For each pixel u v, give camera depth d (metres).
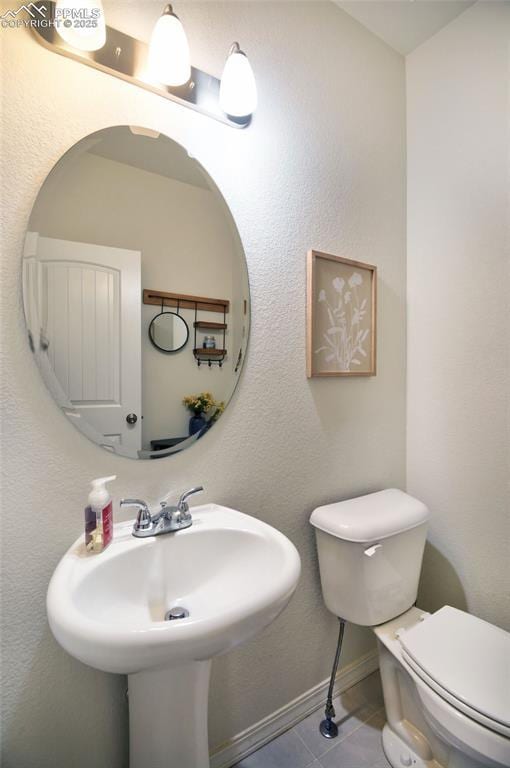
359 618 1.08
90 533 0.73
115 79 0.83
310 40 1.19
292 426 1.16
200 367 0.97
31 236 0.74
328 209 1.24
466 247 1.31
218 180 0.99
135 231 0.87
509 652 0.91
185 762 0.77
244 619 0.56
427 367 1.44
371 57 1.37
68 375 0.79
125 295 0.86
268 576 0.76
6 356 0.72
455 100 1.33
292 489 1.16
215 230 0.99
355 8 1.27
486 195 1.25
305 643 1.20
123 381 0.86
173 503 0.93
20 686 0.75
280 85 1.11
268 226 1.09
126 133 0.85
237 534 0.84
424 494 1.46
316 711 1.22
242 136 1.03
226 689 1.04
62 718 0.79
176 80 0.87
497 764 0.72
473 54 1.27
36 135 0.74
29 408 0.75
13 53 0.72
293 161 1.15
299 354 1.17
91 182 0.81
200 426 0.97
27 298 0.74
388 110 1.43
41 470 0.76
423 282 1.45
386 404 1.44
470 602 1.31
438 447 1.41
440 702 0.81
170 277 0.92
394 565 1.13
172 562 0.80
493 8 1.21
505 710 0.75
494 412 1.25
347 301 1.29
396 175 1.46
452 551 1.37
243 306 1.05
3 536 0.73
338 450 1.29
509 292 1.20
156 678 0.74
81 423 0.80
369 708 1.24
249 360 1.06
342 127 1.28
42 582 0.76
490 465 1.26
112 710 0.84
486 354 1.27
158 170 0.90
